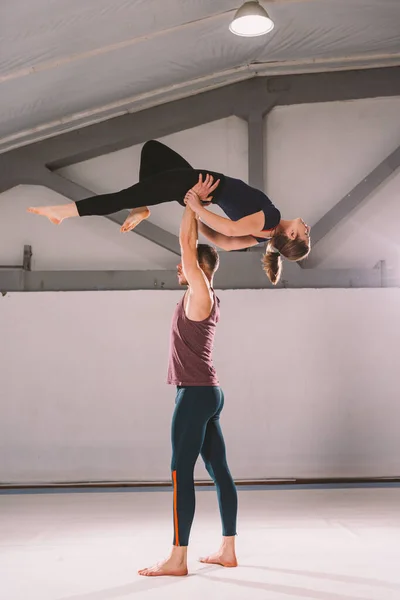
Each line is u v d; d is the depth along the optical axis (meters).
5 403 5.98
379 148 6.35
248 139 6.29
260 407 5.94
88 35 4.76
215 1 4.80
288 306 6.05
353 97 6.29
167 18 4.87
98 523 4.23
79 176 6.44
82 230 6.39
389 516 4.38
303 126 6.41
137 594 2.62
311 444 5.90
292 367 5.98
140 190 3.01
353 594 2.61
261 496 5.19
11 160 6.28
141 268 6.34
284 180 6.36
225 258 6.15
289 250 3.11
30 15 4.24
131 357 6.02
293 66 6.22
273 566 3.06
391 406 5.93
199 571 2.97
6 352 6.05
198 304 2.92
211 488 5.61
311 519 4.29
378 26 5.57
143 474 5.88
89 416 5.96
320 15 5.34
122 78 5.66
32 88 5.31
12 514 4.57
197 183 3.00
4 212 6.40
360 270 6.12
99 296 6.10
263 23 4.80
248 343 6.02
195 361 2.94
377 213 6.30
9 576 2.93
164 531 3.96
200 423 2.91
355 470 5.88
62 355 6.04
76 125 6.24
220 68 6.08
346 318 6.04
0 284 6.19
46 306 6.09
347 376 5.97
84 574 2.96
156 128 6.28
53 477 5.89
